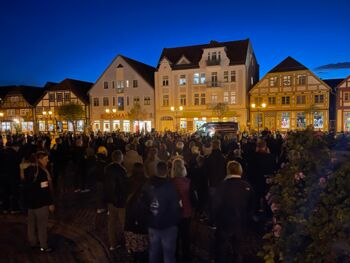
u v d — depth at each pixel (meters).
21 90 52.59
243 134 17.80
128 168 8.04
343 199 2.82
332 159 3.24
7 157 8.29
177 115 42.88
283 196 3.41
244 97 39.59
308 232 2.97
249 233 6.36
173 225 4.20
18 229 7.16
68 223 7.44
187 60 42.47
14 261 5.52
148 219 4.20
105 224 7.31
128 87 45.50
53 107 49.94
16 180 8.30
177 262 5.17
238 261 4.38
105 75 46.84
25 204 5.86
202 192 7.33
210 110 41.19
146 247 4.70
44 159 5.87
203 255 5.50
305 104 37.72
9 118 53.06
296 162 3.52
